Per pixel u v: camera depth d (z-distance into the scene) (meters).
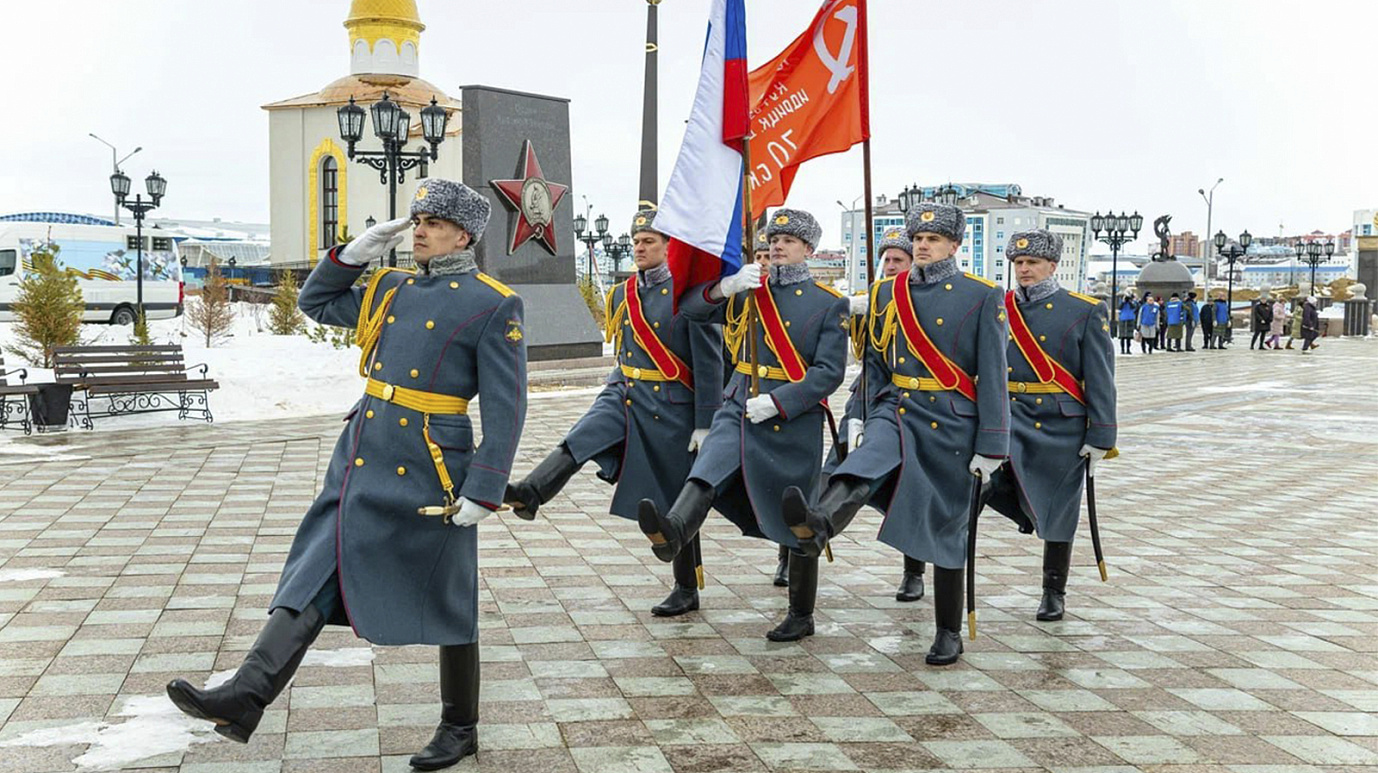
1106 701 5.10
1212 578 7.48
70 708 4.74
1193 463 13.00
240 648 5.54
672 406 6.21
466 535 4.39
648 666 5.48
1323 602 6.88
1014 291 6.78
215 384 14.67
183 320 31.30
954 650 5.62
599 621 6.22
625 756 4.39
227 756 4.30
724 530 8.82
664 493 6.23
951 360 5.76
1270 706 5.05
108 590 6.53
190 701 3.65
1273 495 10.84
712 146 5.86
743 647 5.81
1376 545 8.55
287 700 4.91
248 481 10.23
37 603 6.25
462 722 4.32
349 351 18.59
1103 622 6.40
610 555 7.74
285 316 30.19
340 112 18.88
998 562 7.94
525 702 4.96
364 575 4.14
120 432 13.54
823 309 5.95
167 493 9.59
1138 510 10.02
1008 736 4.66
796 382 5.85
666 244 6.23
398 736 4.54
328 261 4.52
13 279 30.58
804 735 4.64
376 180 45.28
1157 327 38.22
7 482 9.98
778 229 6.01
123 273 33.03
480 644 5.79
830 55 6.95
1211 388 23.17
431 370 4.32
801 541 5.23
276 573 6.97
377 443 4.30
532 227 21.69
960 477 5.71
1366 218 78.62
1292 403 20.11
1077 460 6.54
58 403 13.55
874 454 5.56
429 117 19.50
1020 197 88.62
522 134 21.89
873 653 5.76
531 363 21.33
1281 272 116.50
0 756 4.24
